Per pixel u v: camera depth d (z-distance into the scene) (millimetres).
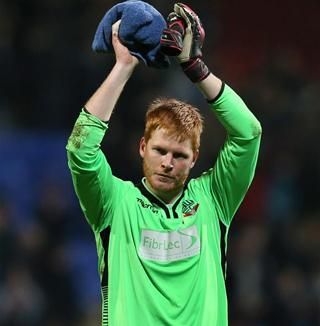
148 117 20250
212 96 20500
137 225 20297
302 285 51438
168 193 20516
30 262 51250
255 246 51844
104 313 20109
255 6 70625
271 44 69875
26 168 55906
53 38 62156
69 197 55062
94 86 59156
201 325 19969
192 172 54031
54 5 63906
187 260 20203
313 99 61906
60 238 53188
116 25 20109
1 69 59344
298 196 57844
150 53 20094
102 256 20344
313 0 70688
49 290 51281
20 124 58156
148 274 20031
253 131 20641
